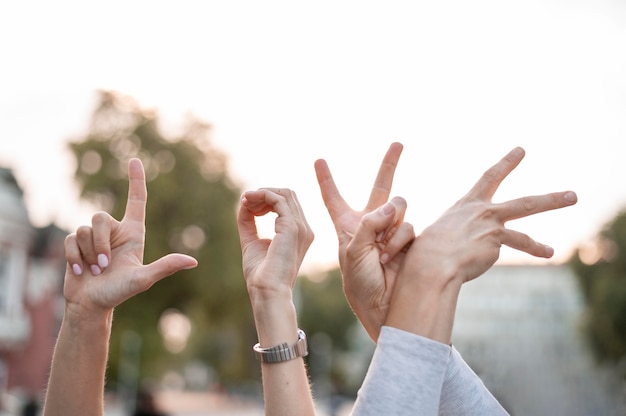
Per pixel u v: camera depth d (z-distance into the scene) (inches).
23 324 1333.7
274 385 51.3
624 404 1208.2
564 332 1461.6
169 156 1755.7
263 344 52.5
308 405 51.2
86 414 58.7
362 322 56.1
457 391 54.9
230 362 2559.1
